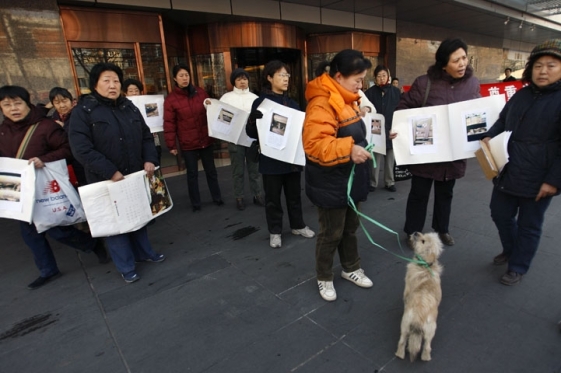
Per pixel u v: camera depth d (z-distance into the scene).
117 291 2.85
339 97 2.12
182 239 3.81
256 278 2.91
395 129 3.02
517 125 2.38
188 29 7.55
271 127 3.13
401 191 5.09
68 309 2.64
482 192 4.75
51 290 2.94
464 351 1.98
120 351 2.15
